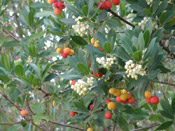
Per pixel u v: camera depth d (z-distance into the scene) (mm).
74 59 429
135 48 362
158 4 442
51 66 531
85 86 392
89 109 543
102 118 494
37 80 507
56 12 478
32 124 558
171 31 537
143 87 395
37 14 516
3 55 528
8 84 522
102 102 490
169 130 545
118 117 488
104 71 419
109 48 393
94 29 494
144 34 370
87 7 426
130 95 425
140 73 355
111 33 468
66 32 521
